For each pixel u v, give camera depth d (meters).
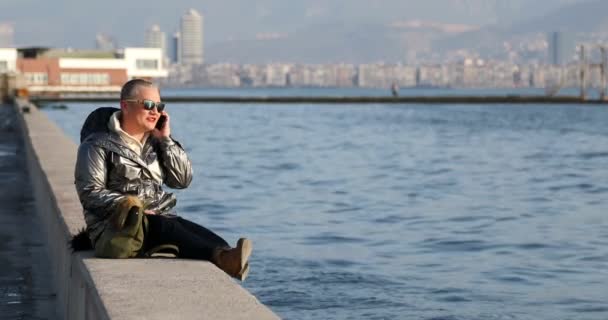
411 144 55.78
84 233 9.02
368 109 124.06
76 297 8.70
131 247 8.48
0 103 89.62
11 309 10.03
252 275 14.47
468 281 14.31
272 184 30.53
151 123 8.89
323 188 29.41
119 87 147.12
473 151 50.16
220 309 6.66
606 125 83.44
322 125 80.19
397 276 14.59
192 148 50.38
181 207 23.94
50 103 124.31
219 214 22.61
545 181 32.88
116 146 8.84
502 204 25.39
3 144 35.78
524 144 57.22
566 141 60.53
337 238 18.75
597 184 31.69
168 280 7.59
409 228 20.36
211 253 8.43
